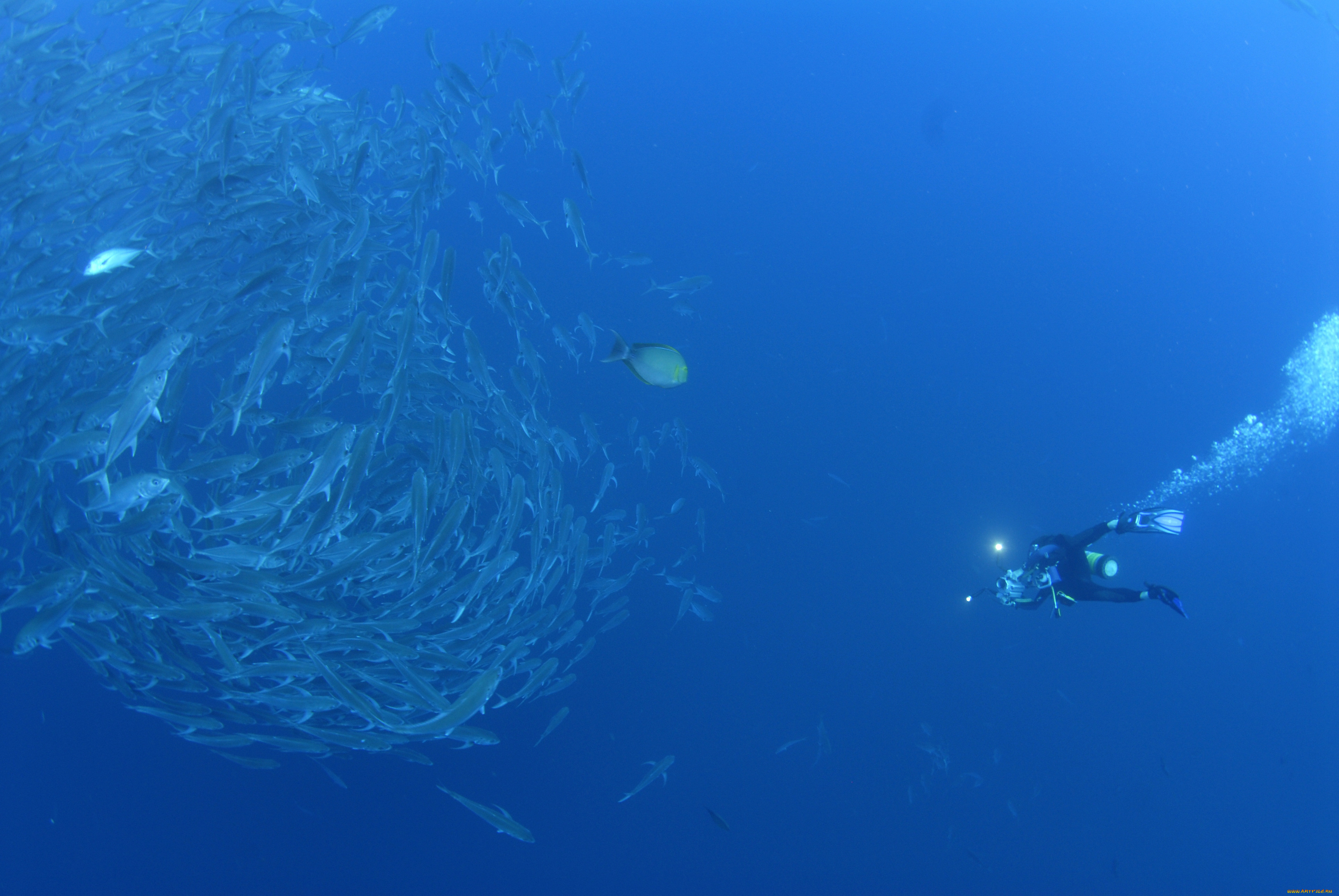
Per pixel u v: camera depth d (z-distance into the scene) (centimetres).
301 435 376
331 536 357
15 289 416
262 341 324
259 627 353
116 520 399
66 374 409
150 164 493
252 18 528
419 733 305
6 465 379
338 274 484
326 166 553
